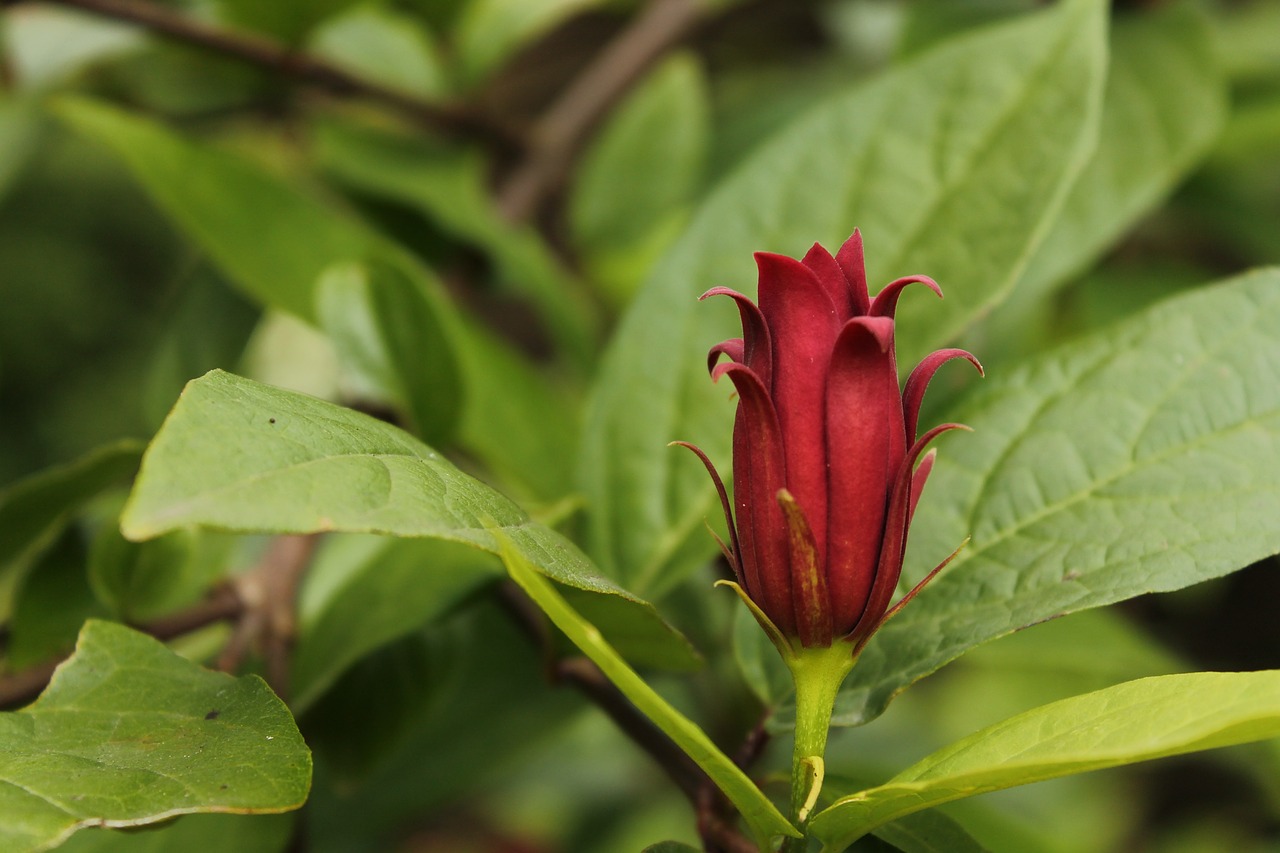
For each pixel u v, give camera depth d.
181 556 0.54
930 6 0.71
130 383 2.64
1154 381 0.50
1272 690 0.44
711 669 0.66
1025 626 0.48
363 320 0.56
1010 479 0.50
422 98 0.79
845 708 0.48
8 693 0.52
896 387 0.46
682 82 0.88
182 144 0.63
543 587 0.44
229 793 0.45
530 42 1.10
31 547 0.54
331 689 0.54
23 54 0.73
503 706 0.68
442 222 0.75
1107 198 0.62
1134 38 0.67
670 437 0.54
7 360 2.58
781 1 0.91
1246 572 1.01
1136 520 0.49
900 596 0.49
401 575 0.53
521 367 0.65
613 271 0.85
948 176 0.53
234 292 0.69
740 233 0.54
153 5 0.74
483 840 1.14
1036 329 0.81
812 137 0.55
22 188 2.58
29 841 0.44
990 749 0.45
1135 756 0.44
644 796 1.00
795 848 0.46
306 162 0.84
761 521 0.46
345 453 0.45
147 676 0.47
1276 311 0.50
